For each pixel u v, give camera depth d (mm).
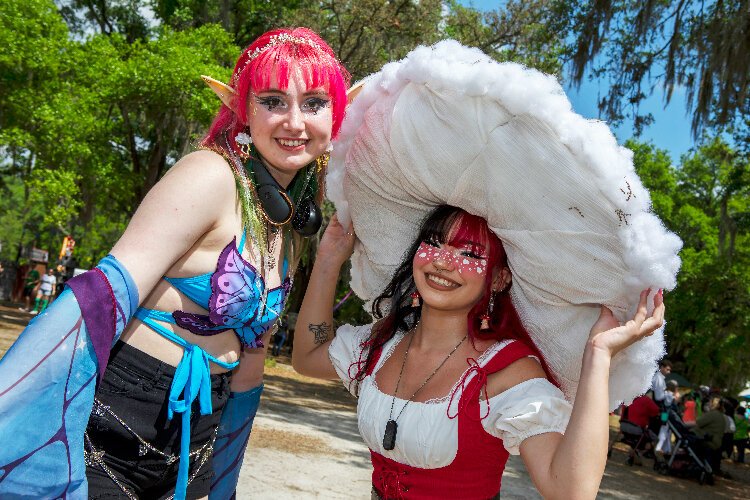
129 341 2057
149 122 20078
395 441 2197
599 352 1993
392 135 2246
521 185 2084
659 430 11906
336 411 11445
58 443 1780
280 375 16125
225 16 21609
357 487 5902
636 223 1984
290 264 2449
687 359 27922
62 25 17797
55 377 1758
